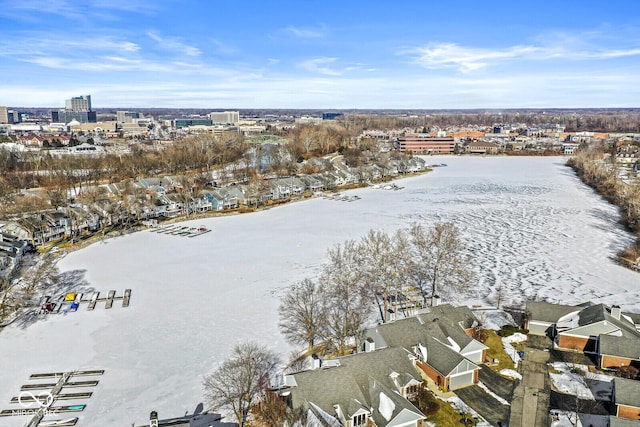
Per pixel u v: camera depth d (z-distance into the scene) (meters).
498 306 75.50
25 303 75.81
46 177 178.62
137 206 133.00
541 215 137.62
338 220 133.75
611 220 131.75
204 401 51.47
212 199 148.50
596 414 47.72
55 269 84.19
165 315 73.19
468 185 193.38
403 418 43.97
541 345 62.69
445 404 49.66
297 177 181.50
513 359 59.06
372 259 81.75
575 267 94.19
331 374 47.59
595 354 60.34
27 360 60.22
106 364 59.28
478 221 130.50
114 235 118.94
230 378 50.12
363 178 199.50
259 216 140.88
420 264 91.44
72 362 59.75
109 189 159.38
